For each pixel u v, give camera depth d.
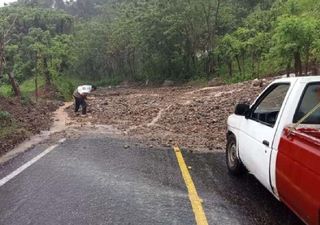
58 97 33.88
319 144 3.95
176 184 6.88
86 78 65.19
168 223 5.22
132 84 55.81
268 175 5.28
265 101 6.37
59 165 8.23
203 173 7.59
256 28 38.12
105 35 63.31
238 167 7.18
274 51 22.39
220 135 11.84
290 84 5.52
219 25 48.19
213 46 46.88
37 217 5.45
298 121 5.07
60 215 5.50
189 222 5.26
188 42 49.34
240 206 5.83
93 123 15.22
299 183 4.32
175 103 20.56
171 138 11.47
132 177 7.30
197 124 14.16
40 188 6.67
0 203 6.02
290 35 19.78
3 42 18.53
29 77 40.50
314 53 21.03
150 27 50.12
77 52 60.56
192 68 49.66
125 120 16.08
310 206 4.07
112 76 63.84
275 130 5.20
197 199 6.10
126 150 9.79
